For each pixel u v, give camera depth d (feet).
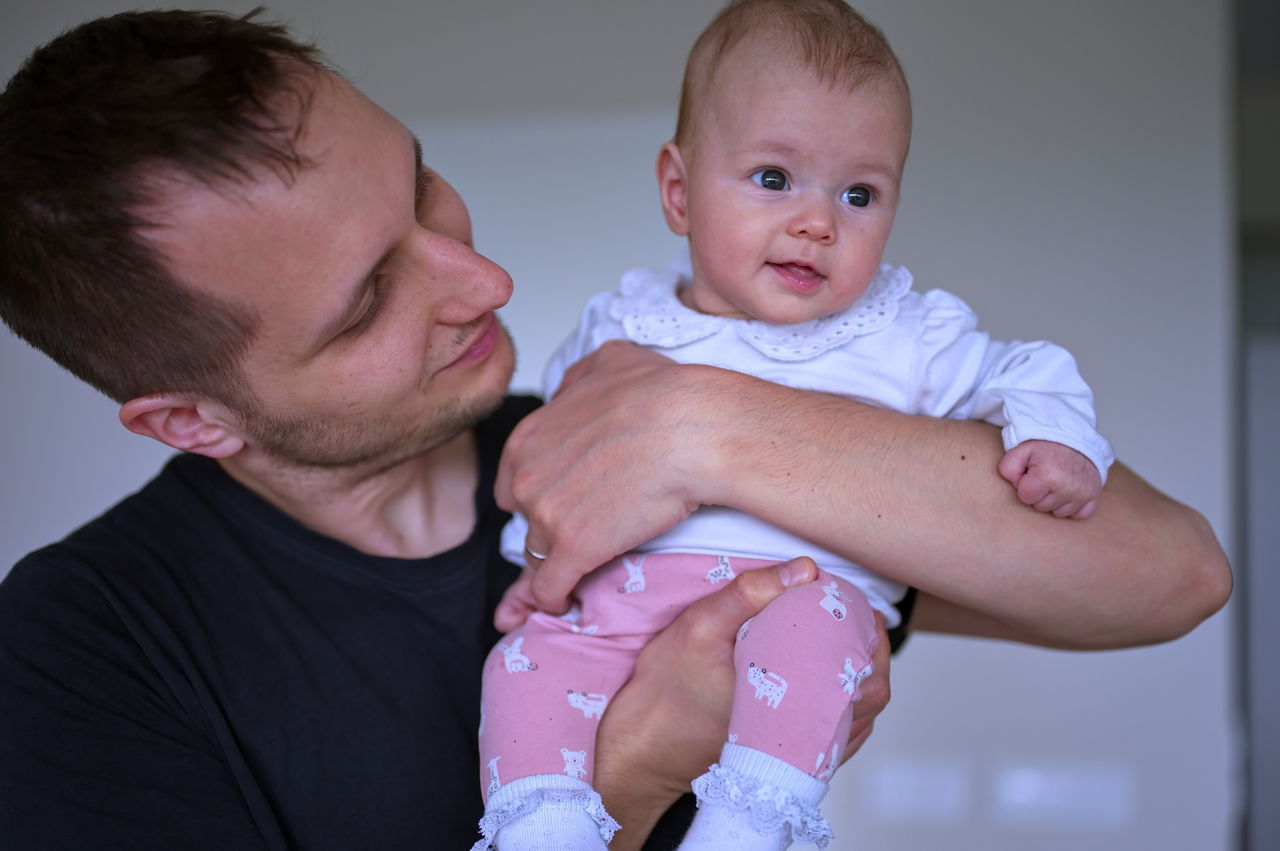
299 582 4.15
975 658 10.02
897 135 3.91
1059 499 3.49
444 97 10.19
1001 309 9.87
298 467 4.09
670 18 9.95
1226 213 9.61
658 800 3.95
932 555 3.62
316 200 3.46
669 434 3.73
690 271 4.65
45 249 3.61
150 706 3.75
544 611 4.14
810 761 3.43
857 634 3.64
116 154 3.41
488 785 3.74
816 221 3.79
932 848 10.09
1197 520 3.92
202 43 3.54
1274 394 11.86
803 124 3.79
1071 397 3.68
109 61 3.49
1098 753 9.82
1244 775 10.02
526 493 3.97
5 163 3.55
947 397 4.00
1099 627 3.79
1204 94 9.59
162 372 3.77
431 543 4.44
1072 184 9.78
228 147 3.37
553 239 10.21
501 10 10.12
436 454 4.57
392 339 3.77
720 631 3.69
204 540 4.16
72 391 9.98
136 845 3.52
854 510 3.64
